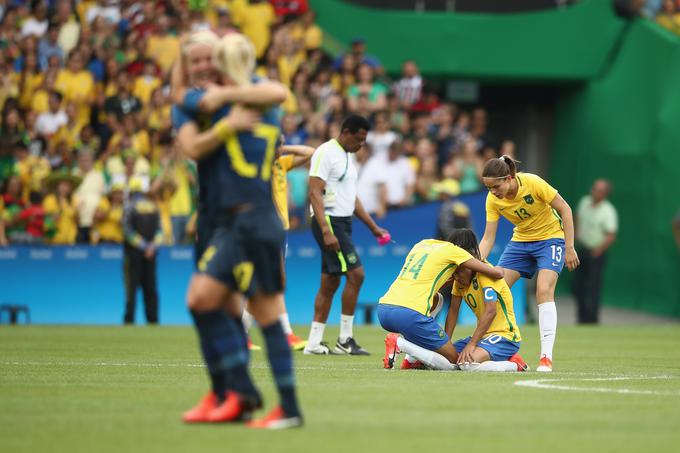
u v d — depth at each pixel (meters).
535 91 97.31
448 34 89.88
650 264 83.44
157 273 70.50
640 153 85.12
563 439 19.86
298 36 85.06
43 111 76.31
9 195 71.56
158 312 69.75
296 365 36.66
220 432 20.23
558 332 64.75
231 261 20.67
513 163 36.53
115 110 76.94
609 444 19.36
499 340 34.94
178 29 82.38
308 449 18.47
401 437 19.86
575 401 25.62
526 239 37.47
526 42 90.31
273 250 20.80
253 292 20.72
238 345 21.17
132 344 47.75
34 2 82.50
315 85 80.88
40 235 71.12
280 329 20.89
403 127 81.06
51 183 71.38
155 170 74.25
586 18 90.50
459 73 90.19
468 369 34.50
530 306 77.19
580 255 77.38
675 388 29.27
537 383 30.08
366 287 72.31
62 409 23.52
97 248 70.69
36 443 19.03
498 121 98.00
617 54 89.88
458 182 80.19
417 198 77.56
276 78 80.44
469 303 35.38
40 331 58.84
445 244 35.69
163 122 76.31
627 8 89.50
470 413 23.17
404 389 27.86
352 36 89.81
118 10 82.94
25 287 70.38
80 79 77.88
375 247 72.31
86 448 18.53
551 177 97.19
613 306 87.19
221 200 20.75
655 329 69.00
